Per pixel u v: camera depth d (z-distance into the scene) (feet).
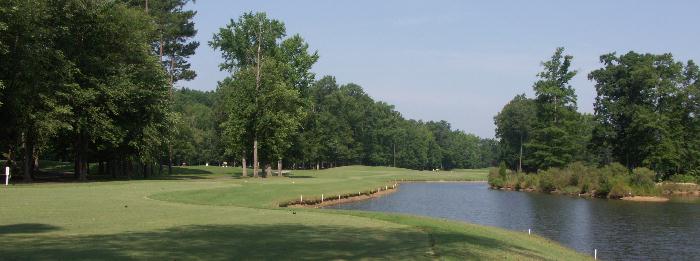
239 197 127.24
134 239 51.62
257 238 55.36
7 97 138.00
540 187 252.83
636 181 221.66
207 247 47.83
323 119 427.33
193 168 321.93
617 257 83.97
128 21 169.89
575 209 161.58
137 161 201.16
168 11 223.30
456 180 360.48
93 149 185.98
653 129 263.90
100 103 162.09
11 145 160.15
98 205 87.20
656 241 99.60
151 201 100.63
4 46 128.16
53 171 229.04
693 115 281.54
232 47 233.96
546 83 296.92
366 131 542.98
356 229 68.13
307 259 43.73
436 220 88.58
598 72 289.94
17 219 65.98
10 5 130.31
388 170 454.81
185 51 229.04
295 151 322.75
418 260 45.85
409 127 615.57
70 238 51.19
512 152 446.60
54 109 140.67
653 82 264.31
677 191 233.35
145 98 177.58
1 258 39.19
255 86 228.63
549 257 63.67
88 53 162.20
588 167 247.50
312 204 145.89
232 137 235.40
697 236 106.11
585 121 317.42
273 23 235.81
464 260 48.49
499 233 81.56
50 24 152.05
